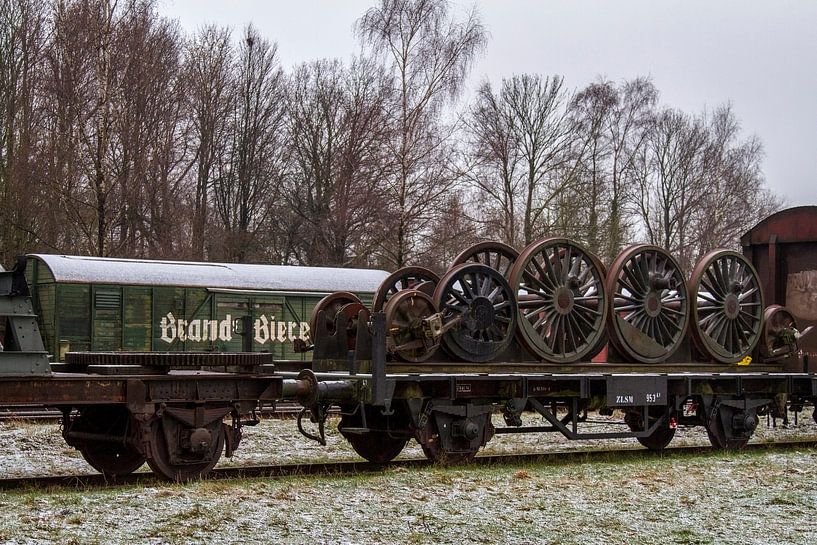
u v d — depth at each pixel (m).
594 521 10.62
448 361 15.71
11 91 37.62
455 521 10.32
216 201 49.56
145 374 12.80
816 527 10.66
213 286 25.98
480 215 44.44
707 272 18.55
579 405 16.84
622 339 17.28
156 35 44.03
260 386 13.52
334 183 45.97
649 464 15.73
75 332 24.31
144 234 42.84
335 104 48.78
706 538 9.98
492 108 47.38
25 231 35.94
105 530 9.36
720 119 60.97
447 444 15.30
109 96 31.98
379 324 14.27
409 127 36.50
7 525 9.42
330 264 43.50
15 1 38.47
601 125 51.25
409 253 38.84
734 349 18.89
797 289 20.72
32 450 16.39
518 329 16.20
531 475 14.05
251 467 14.36
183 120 47.09
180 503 10.73
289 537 9.34
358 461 15.88
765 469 15.20
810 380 19.33
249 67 50.03
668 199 57.78
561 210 46.66
